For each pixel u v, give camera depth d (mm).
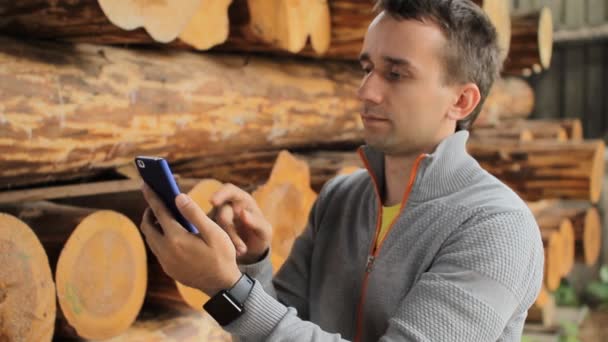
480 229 1414
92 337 2055
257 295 1357
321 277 1691
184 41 2539
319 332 1362
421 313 1362
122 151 2453
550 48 5160
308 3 3236
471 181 1517
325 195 1789
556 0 8055
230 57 3229
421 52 1468
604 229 6750
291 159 3012
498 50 1616
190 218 1312
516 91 6711
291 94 3410
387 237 1534
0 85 1969
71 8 2092
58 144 2152
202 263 1331
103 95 2312
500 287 1374
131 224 2145
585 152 4352
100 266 2059
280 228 2898
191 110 2738
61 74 2193
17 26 2182
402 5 1480
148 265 2393
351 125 3986
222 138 2963
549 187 4434
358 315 1568
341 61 4121
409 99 1479
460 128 1621
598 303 6758
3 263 1793
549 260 4750
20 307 1832
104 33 2242
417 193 1516
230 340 2471
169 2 2244
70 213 2064
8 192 2266
